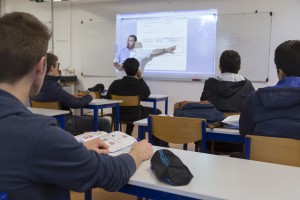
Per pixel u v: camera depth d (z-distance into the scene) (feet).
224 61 8.52
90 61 21.61
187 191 2.93
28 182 2.38
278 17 16.53
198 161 3.87
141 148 3.77
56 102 10.12
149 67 19.97
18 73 2.58
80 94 13.73
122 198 8.31
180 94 19.31
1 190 2.35
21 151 2.30
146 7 19.69
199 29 18.44
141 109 13.41
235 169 3.58
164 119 6.84
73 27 21.88
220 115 7.12
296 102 4.74
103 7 20.88
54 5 22.26
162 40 19.45
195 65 18.76
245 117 5.35
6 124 2.36
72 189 2.58
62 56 22.39
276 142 4.53
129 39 20.31
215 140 6.77
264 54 16.97
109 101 11.89
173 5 18.94
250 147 4.66
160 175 3.15
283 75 5.18
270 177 3.32
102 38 21.12
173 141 6.87
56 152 2.37
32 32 2.62
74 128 10.77
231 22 17.54
